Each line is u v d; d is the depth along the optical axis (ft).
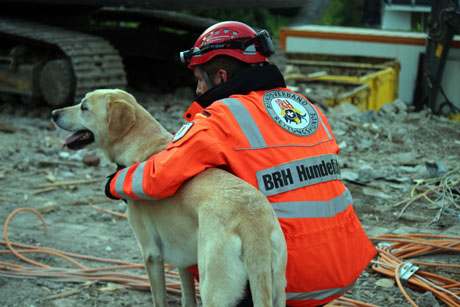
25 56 43.68
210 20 51.88
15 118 42.57
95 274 19.26
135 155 14.56
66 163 31.78
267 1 41.65
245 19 51.03
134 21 54.34
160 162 12.81
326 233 12.86
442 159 34.24
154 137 14.64
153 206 13.62
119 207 26.22
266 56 14.03
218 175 12.69
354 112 43.45
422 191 27.99
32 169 30.94
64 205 26.30
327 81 48.88
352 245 13.32
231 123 12.95
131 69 55.06
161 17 51.85
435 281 18.79
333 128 39.34
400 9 77.71
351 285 13.25
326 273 12.73
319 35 56.29
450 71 50.52
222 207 12.09
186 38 52.19
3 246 21.90
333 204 13.21
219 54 13.82
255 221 11.82
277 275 11.93
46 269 19.75
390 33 55.88
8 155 32.99
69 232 23.39
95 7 45.96
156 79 53.88
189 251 13.44
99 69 41.14
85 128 15.26
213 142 12.69
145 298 18.07
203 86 14.33
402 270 18.95
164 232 13.66
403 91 54.90
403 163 32.99
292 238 12.59
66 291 18.38
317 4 56.44
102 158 32.60
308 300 12.89
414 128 41.32
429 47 49.57
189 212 12.84
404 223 24.58
